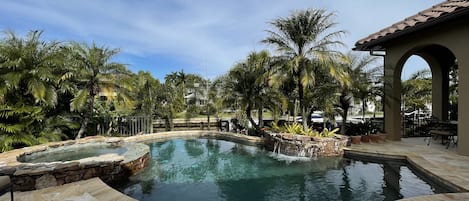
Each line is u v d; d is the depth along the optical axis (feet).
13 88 34.09
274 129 41.88
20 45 35.70
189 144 44.86
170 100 65.87
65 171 20.29
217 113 58.65
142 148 31.68
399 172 24.72
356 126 41.65
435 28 29.12
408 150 29.66
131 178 24.81
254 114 55.93
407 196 18.98
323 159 30.81
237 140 46.14
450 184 18.93
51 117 39.47
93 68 41.96
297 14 37.73
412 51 34.19
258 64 46.24
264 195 20.08
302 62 37.37
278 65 38.68
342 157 31.63
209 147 41.93
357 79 38.93
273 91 45.98
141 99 59.82
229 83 49.01
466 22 25.50
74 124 42.24
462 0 29.86
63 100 42.75
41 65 36.42
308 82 36.17
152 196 20.26
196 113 65.21
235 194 20.43
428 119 42.34
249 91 47.65
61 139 40.60
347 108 41.63
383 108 38.73
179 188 22.04
